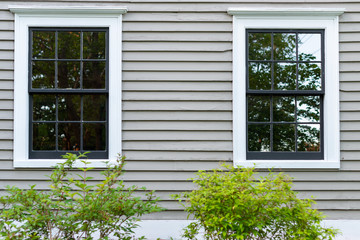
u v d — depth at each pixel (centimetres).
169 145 414
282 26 418
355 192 411
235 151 411
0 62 410
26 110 409
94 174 407
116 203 273
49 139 415
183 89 418
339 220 407
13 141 408
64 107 417
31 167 402
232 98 416
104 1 417
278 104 419
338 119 413
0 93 409
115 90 412
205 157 413
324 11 414
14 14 412
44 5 412
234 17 418
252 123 419
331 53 417
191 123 416
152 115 415
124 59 416
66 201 274
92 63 419
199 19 420
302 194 411
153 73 418
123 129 413
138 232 400
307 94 416
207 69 419
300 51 417
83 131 417
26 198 267
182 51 420
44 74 416
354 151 414
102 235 288
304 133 420
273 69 420
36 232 269
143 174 411
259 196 271
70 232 284
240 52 417
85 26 415
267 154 415
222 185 279
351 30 418
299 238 265
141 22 419
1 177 404
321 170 413
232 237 277
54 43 418
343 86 417
